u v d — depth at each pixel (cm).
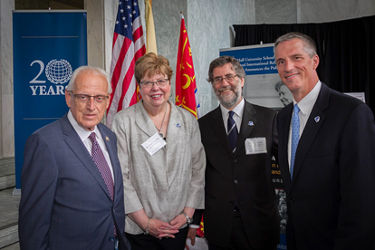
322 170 122
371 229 105
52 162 111
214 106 543
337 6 674
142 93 164
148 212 160
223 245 170
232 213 171
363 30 607
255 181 173
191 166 176
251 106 188
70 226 114
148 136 165
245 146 176
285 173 142
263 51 368
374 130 111
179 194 164
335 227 120
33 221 107
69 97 127
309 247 127
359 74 612
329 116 124
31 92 331
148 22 312
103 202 123
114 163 135
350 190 109
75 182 115
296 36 131
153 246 165
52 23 331
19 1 671
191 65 319
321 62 652
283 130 149
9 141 441
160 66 160
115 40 299
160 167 162
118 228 131
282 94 358
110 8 351
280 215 276
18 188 329
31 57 331
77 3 801
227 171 176
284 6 726
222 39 592
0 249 219
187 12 438
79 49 332
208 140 186
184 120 177
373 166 108
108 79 130
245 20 713
